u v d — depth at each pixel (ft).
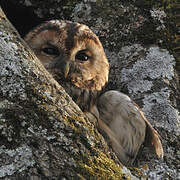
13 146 13.38
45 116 14.28
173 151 23.45
